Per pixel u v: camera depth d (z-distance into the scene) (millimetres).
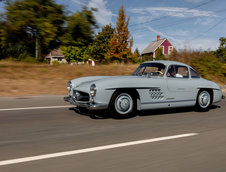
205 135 4234
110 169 2748
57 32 11227
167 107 5906
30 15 10398
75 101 5430
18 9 10523
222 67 15734
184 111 6598
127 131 4383
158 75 6035
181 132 4402
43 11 10836
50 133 4145
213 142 3842
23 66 12703
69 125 4703
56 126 4609
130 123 4992
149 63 6551
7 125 4605
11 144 3535
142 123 5031
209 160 3096
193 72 6570
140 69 6645
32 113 5668
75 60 35656
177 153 3311
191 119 5578
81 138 3900
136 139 3906
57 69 12930
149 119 5438
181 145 3652
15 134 4047
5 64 12930
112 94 5102
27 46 13164
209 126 4922
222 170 2812
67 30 11406
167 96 5820
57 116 5441
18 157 3025
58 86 10078
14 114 5520
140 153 3270
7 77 10336
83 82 5812
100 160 2992
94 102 4992
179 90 6004
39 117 5301
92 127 4594
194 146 3623
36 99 7531
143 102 5484
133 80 5336
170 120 5406
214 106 7613
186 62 16391
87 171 2678
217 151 3432
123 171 2709
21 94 8414
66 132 4227
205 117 5859
